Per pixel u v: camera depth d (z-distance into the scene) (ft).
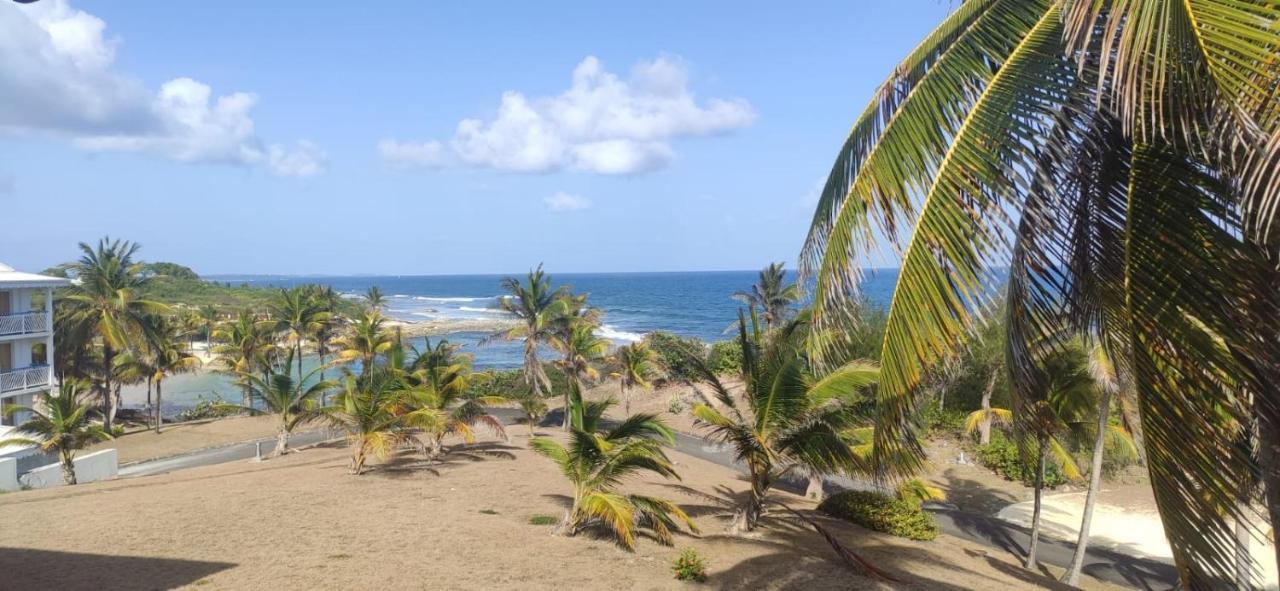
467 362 96.99
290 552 37.81
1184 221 12.14
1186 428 11.81
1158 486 12.22
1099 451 51.42
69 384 74.69
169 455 93.30
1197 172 12.21
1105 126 13.80
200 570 33.71
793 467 45.93
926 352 13.05
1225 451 11.67
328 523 44.86
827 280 14.46
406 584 33.73
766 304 139.74
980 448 92.94
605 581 36.70
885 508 55.01
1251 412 12.01
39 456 77.66
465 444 89.61
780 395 42.78
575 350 111.45
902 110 14.11
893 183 13.64
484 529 45.62
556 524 48.65
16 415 97.76
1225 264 11.53
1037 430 17.69
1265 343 11.18
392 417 66.64
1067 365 47.37
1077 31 10.87
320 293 202.28
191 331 202.28
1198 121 11.38
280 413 86.22
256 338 158.61
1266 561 55.16
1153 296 12.24
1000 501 77.66
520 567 38.01
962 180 12.74
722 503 62.08
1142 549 61.93
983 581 42.80
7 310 100.63
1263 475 11.82
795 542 47.16
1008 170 12.39
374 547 39.81
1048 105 12.61
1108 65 12.78
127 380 131.75
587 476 46.88
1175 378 11.93
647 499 46.73
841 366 40.63
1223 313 11.50
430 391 77.25
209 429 112.78
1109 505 75.25
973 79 13.58
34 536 38.83
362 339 119.34
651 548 43.96
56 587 30.09
